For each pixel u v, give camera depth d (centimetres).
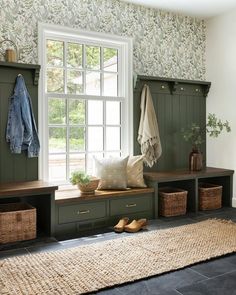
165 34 470
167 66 474
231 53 468
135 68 445
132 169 402
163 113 466
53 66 390
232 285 229
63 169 400
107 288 222
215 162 498
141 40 448
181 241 311
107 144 430
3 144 354
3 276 235
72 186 396
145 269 249
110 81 430
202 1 430
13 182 355
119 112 438
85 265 255
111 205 373
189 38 494
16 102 352
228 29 471
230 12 467
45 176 381
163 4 441
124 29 433
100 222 366
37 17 373
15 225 317
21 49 365
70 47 402
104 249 289
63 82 397
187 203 446
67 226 344
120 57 436
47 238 328
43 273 240
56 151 394
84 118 412
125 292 218
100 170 388
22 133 351
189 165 469
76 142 408
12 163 359
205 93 505
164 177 407
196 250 289
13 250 294
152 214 404
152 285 228
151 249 290
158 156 436
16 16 362
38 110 372
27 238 323
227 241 312
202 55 505
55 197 342
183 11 469
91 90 417
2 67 350
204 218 403
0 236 311
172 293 217
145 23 451
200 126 504
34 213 327
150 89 453
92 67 417
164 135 469
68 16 391
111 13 422
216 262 269
